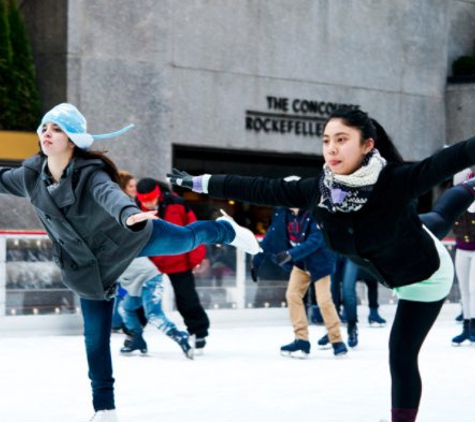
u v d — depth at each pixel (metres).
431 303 6.56
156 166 20.38
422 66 24.36
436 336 15.59
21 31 19.19
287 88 22.22
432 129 24.55
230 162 21.98
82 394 9.53
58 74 19.64
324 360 12.45
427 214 6.97
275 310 16.72
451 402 9.11
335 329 12.73
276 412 8.56
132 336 12.62
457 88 24.64
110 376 7.28
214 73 21.17
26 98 19.11
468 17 25.81
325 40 22.77
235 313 16.30
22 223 18.86
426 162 5.95
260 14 21.78
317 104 22.64
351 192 6.08
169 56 20.55
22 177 6.96
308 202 6.38
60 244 6.98
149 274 12.21
